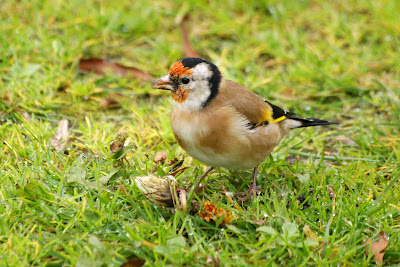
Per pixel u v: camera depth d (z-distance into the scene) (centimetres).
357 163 1009
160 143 1020
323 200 877
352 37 1502
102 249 736
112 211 817
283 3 1638
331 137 1156
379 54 1450
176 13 1586
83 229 784
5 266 704
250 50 1455
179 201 829
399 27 1519
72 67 1286
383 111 1252
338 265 754
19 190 833
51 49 1348
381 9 1588
